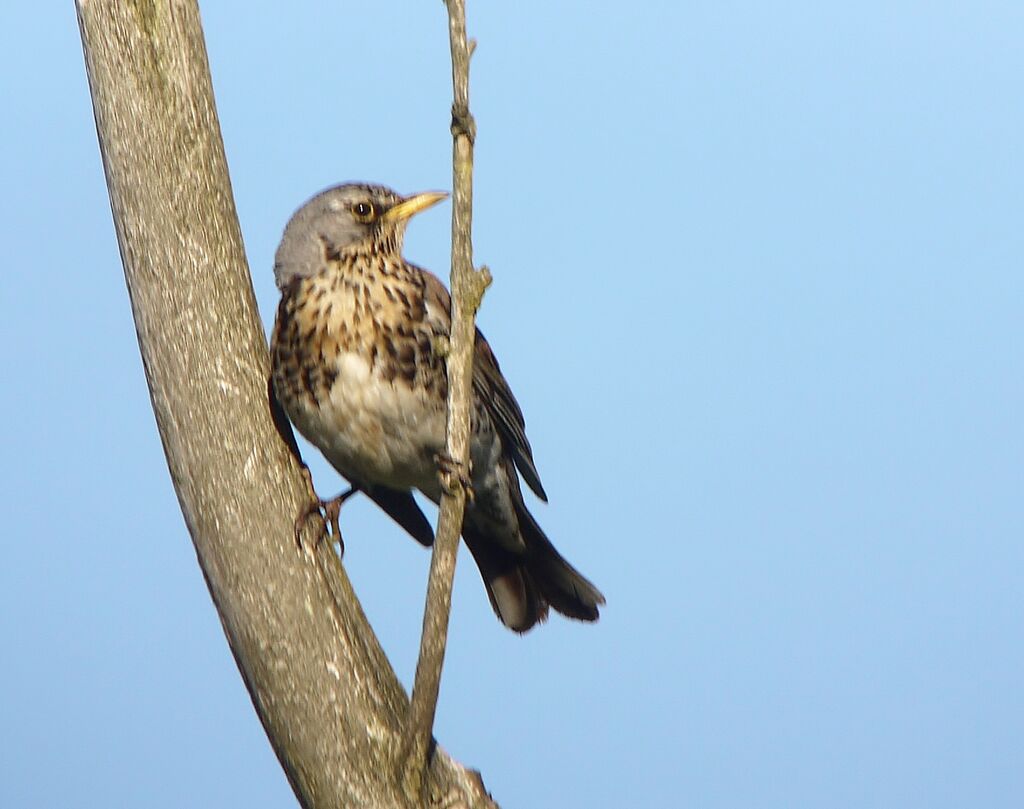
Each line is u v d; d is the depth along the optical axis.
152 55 10.54
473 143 9.50
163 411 10.45
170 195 10.48
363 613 10.40
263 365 10.70
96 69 10.50
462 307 9.64
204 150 10.63
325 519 10.46
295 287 12.80
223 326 10.50
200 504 10.30
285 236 13.09
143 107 10.48
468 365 9.68
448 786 10.13
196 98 10.65
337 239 12.84
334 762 9.92
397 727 10.03
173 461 10.44
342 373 12.61
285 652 10.05
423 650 9.63
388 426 12.79
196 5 10.77
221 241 10.62
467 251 9.59
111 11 10.48
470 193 9.55
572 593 14.27
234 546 10.19
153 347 10.45
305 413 12.88
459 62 9.36
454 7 9.31
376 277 12.74
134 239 10.48
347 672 10.04
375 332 12.59
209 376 10.38
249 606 10.12
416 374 12.70
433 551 9.61
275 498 10.33
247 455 10.34
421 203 13.27
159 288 10.44
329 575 10.30
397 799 9.89
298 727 9.98
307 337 12.66
